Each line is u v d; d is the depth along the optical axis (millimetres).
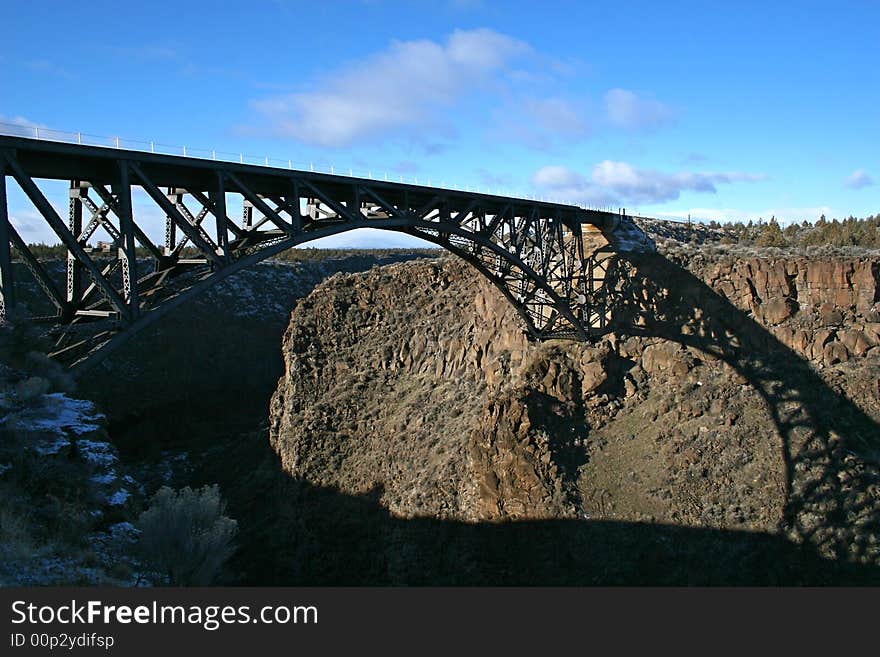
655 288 39625
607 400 36906
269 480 49688
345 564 39375
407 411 44250
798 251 40656
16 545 9188
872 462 31031
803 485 30672
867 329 36344
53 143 15008
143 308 17703
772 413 34250
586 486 32844
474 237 30328
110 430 66438
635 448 34406
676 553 29375
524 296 38469
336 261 113500
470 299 48000
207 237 19375
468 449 36094
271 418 52812
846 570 27375
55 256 79375
